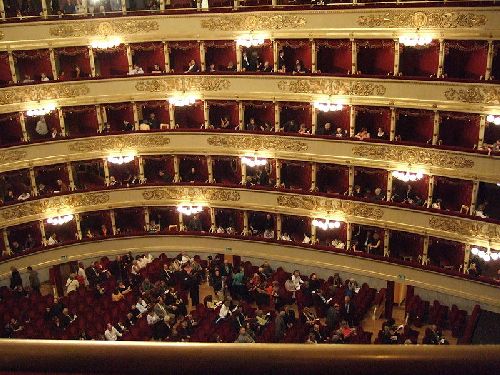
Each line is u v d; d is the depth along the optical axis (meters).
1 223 32.12
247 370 2.09
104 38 32.16
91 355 2.15
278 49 30.73
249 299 29.88
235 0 30.84
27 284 33.31
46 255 33.75
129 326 26.53
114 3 33.31
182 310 28.73
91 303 28.75
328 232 32.66
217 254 34.94
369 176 30.80
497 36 24.75
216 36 31.38
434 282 28.88
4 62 32.16
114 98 33.12
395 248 30.88
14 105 31.44
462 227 27.45
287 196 32.25
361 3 27.52
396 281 29.86
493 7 24.36
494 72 26.67
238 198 33.69
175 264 31.62
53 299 29.94
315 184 31.59
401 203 29.03
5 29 30.69
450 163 27.22
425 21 26.08
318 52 30.52
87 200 34.38
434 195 29.25
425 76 27.69
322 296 28.25
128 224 36.72
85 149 33.62
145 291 29.12
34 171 33.00
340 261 31.50
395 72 27.88
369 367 2.06
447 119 28.11
